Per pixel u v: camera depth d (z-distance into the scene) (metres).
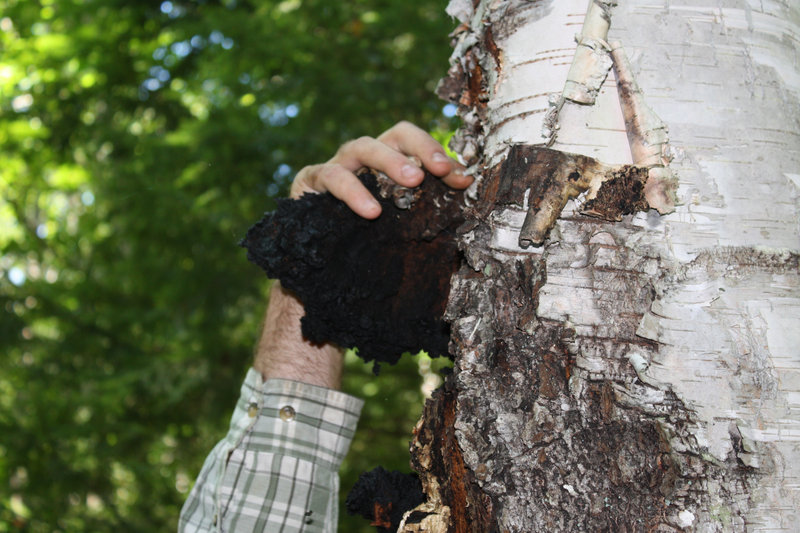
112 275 5.31
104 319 5.37
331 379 1.50
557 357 0.89
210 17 4.63
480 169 1.09
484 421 0.89
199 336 4.86
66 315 5.36
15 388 5.19
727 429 0.83
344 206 1.26
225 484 1.39
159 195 4.78
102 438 5.01
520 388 0.89
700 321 0.85
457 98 1.20
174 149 4.77
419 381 4.71
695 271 0.86
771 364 0.84
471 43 1.08
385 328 1.33
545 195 0.90
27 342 5.22
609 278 0.87
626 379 0.86
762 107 0.90
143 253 5.10
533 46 0.96
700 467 0.83
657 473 0.85
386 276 1.30
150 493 5.10
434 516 0.98
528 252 0.92
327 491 1.42
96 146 5.54
